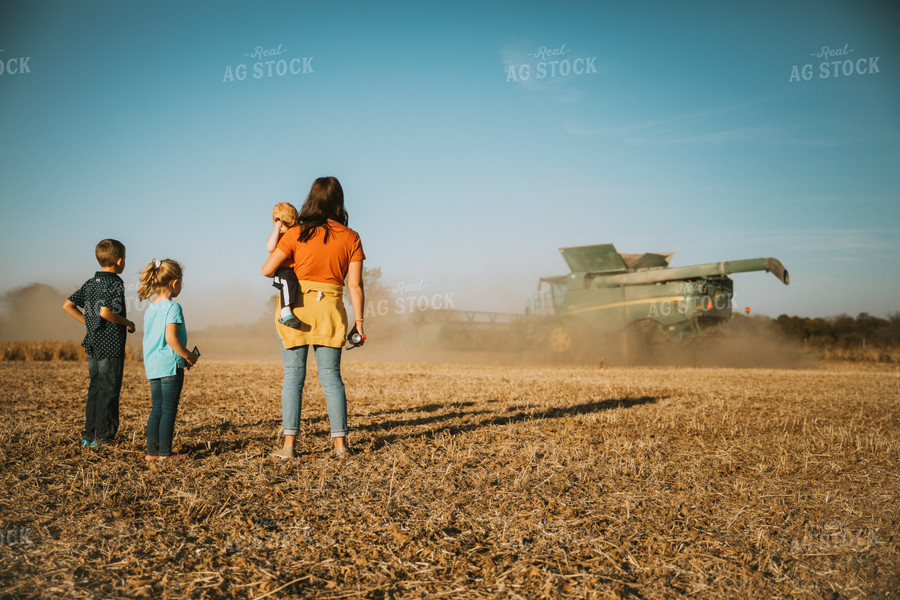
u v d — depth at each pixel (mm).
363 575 2512
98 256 4992
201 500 3449
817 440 5695
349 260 4820
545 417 6941
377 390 9812
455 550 2805
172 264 4566
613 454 4930
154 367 4441
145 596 2281
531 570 2566
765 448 5320
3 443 4973
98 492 3602
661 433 5988
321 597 2311
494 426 6270
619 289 18484
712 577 2559
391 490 3742
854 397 9547
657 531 3104
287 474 4137
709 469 4496
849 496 3818
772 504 3611
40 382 10547
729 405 8266
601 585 2438
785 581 2525
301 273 4676
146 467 4273
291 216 4750
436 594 2359
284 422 4668
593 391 9820
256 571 2531
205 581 2426
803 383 12141
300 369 4738
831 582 2533
